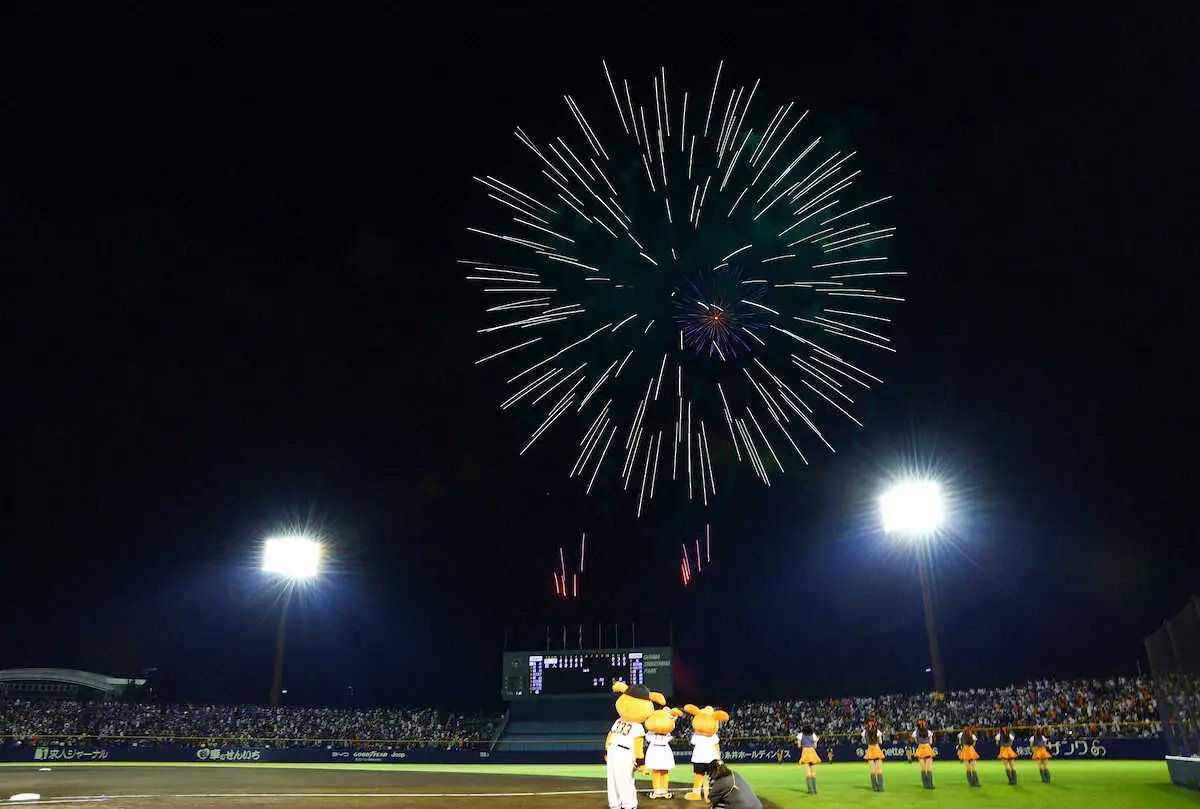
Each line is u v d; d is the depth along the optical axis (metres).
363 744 52.50
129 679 76.69
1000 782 25.11
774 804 20.34
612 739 15.95
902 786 24.56
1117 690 44.25
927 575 48.19
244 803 20.78
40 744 50.94
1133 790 21.48
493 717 67.69
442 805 20.22
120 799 22.00
